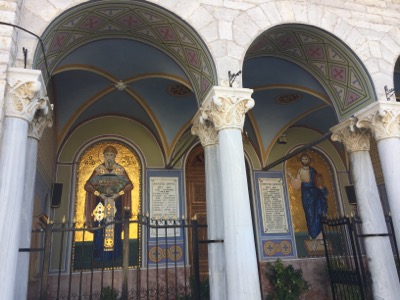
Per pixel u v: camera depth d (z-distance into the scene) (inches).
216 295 253.9
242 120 263.0
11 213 198.5
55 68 297.6
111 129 457.1
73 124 433.1
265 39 324.8
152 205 439.8
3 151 206.1
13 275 193.5
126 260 250.8
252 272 228.5
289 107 460.4
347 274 359.3
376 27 329.4
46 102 245.3
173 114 444.1
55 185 411.8
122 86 385.7
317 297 447.2
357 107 331.6
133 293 396.2
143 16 284.0
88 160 441.7
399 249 280.8
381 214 324.2
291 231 475.8
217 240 259.8
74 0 251.3
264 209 477.7
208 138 285.1
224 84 265.3
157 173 454.3
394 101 307.7
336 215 499.5
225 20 281.1
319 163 522.9
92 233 413.1
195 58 295.0
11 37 220.4
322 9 315.9
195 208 462.9
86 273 395.5
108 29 302.0
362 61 314.2
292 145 518.9
